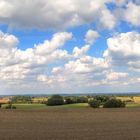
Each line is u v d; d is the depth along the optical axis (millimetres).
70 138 28500
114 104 75312
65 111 59094
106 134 30844
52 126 37062
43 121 42281
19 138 28344
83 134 30641
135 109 63781
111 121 42469
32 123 40156
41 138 28422
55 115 50875
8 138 28375
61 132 32156
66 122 41438
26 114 52500
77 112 56531
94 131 32844
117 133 31375
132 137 29016
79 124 39094
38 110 61625
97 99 86062
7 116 48688
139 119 44688
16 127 36094
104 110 61562
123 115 50719
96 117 47781
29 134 30844
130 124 38938
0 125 37906
